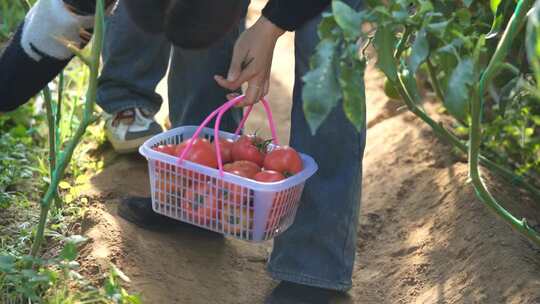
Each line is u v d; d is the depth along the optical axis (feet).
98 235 11.80
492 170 12.68
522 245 11.73
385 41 9.45
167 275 11.66
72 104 13.92
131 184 12.96
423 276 11.89
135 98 13.08
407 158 13.51
